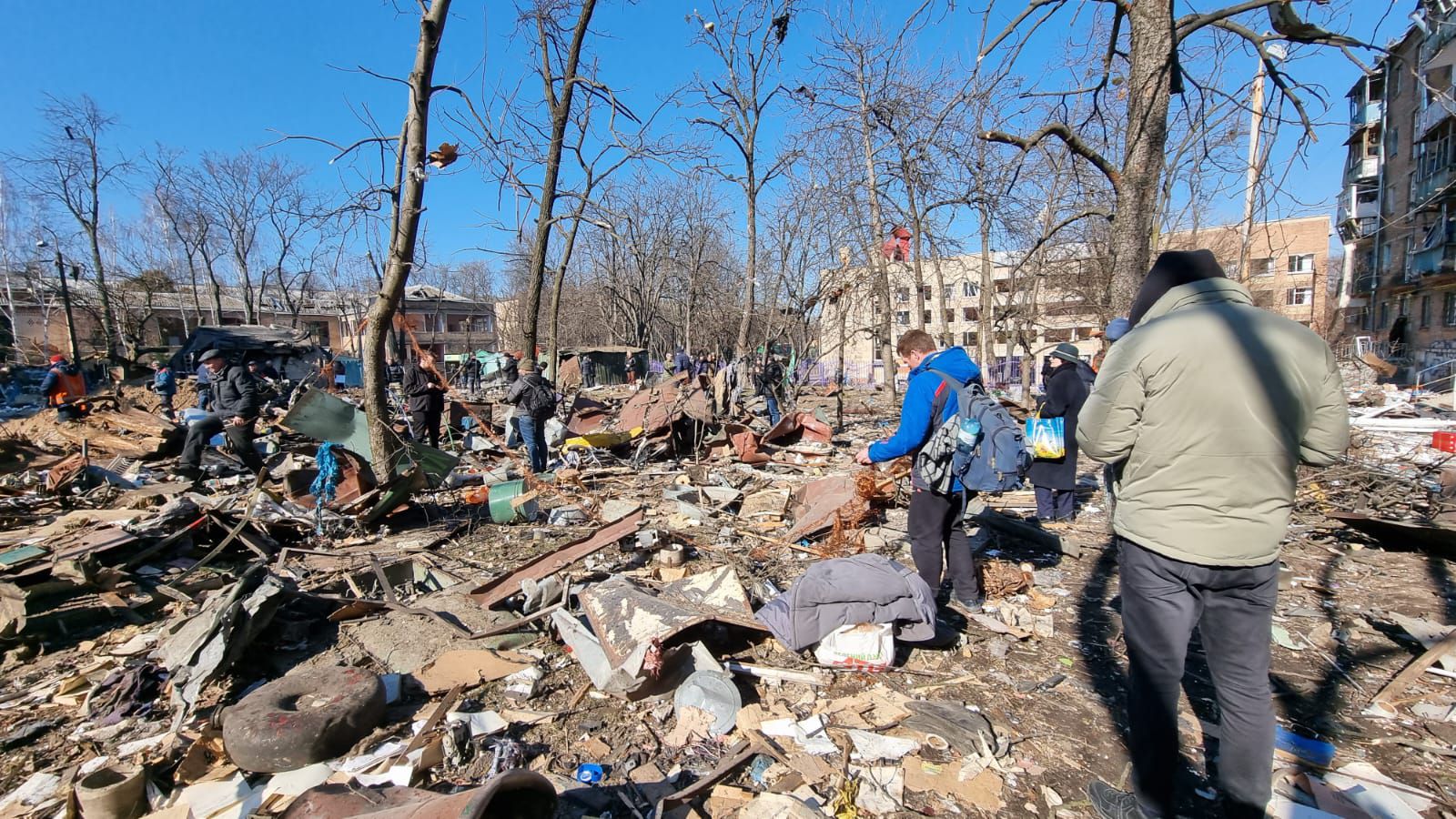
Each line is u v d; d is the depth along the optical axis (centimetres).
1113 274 573
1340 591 439
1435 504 597
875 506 614
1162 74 534
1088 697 316
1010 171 641
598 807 242
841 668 333
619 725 293
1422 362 2445
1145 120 543
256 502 564
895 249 1424
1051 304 2717
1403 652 352
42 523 649
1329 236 3198
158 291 4203
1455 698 305
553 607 399
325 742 265
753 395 1659
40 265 3559
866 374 3803
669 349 4094
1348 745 275
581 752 276
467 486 814
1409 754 268
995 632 380
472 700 311
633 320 3919
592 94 1051
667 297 3997
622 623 332
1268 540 198
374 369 648
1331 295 3578
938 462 371
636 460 938
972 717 291
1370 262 3209
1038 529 549
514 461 852
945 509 384
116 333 3931
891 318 1672
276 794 248
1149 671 216
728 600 361
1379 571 472
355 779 253
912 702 306
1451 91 460
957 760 269
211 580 467
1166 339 202
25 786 261
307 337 3083
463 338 5334
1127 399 208
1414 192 2602
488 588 426
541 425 859
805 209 1457
